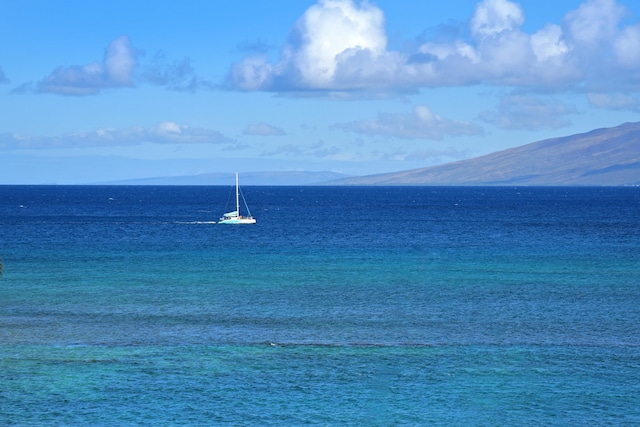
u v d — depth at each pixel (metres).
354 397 39.09
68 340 49.50
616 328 54.34
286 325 54.62
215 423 35.53
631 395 39.66
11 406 37.19
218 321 55.69
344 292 68.44
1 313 57.88
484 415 36.84
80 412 36.59
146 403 37.91
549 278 77.81
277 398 38.81
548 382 41.62
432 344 49.41
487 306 62.12
